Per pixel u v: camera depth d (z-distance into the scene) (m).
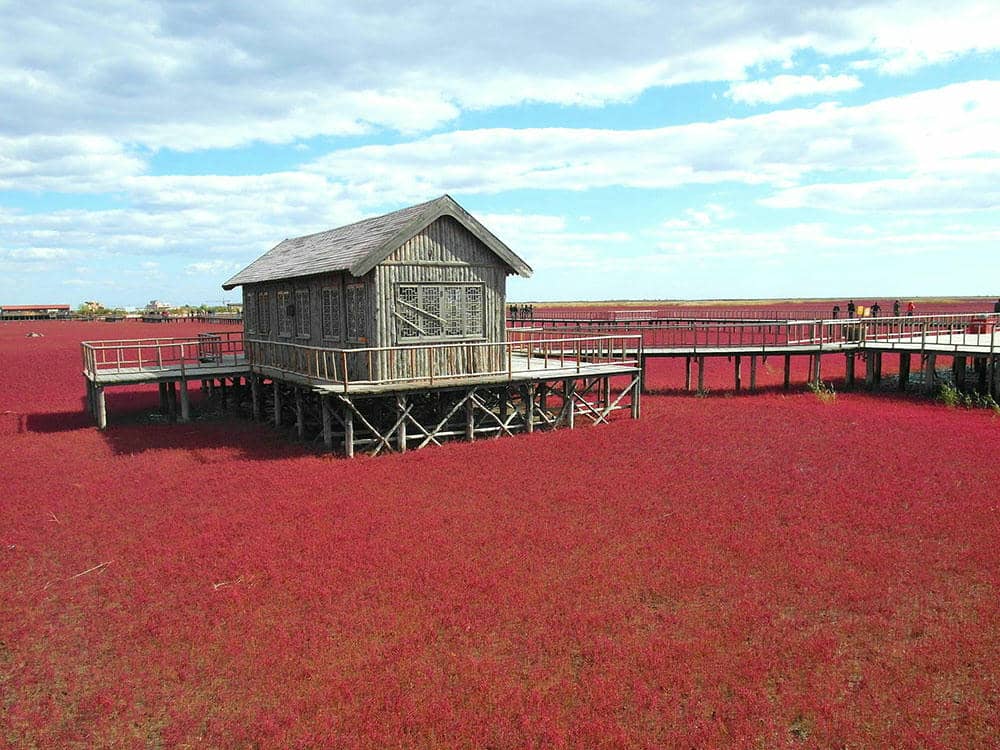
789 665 8.09
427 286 19.16
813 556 10.99
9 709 7.54
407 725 7.13
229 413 25.23
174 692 7.77
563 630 8.88
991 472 15.27
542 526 12.45
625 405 25.14
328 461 17.20
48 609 9.72
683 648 8.39
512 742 6.88
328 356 20.72
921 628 8.78
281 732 7.01
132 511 13.59
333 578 10.44
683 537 11.87
